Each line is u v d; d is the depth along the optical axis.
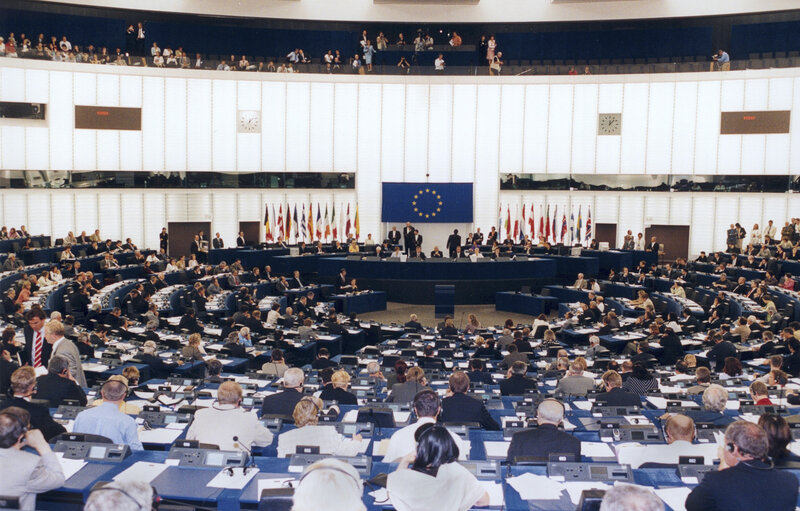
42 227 34.31
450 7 39.41
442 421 8.20
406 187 38.06
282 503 5.18
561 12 38.97
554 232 36.19
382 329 21.97
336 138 38.25
